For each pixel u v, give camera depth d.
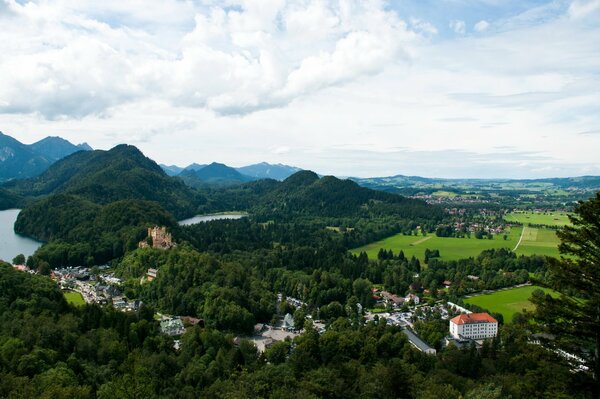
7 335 130.12
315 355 152.12
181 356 144.38
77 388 98.75
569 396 54.94
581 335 55.66
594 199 53.47
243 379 118.62
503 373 129.25
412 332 190.38
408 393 110.56
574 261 56.22
